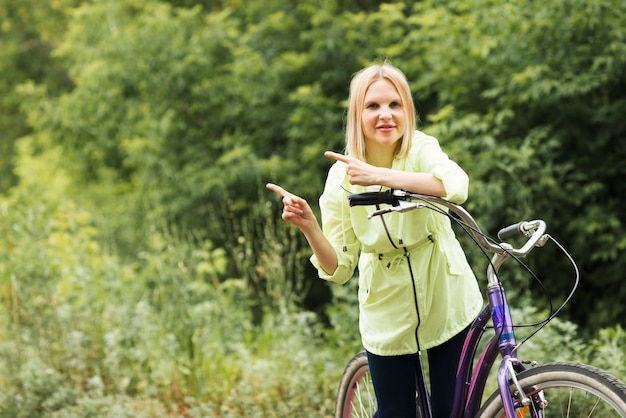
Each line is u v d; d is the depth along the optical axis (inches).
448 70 313.6
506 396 91.1
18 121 647.1
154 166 383.6
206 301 228.7
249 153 370.3
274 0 420.2
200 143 396.8
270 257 252.8
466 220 95.5
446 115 296.8
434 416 108.3
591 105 299.7
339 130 365.7
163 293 221.6
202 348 208.2
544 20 280.1
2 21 644.7
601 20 272.7
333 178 109.1
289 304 229.1
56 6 643.5
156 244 232.5
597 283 295.0
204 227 374.6
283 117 388.2
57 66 643.5
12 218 246.8
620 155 304.2
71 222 270.1
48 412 182.9
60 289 227.6
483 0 297.9
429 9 330.3
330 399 179.9
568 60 287.3
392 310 105.6
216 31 389.1
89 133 435.5
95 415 177.5
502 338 96.1
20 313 211.8
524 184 290.7
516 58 291.6
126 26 421.1
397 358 107.4
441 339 105.0
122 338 209.8
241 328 236.7
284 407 176.9
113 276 248.1
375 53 369.4
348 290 223.3
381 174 94.1
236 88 380.5
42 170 463.8
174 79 385.7
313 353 201.9
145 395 194.1
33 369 195.3
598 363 171.2
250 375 194.9
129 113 400.2
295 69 385.4
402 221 102.0
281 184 364.5
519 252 92.7
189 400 189.8
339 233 109.0
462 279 106.3
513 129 307.0
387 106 102.1
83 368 204.7
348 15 369.4
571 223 291.7
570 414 135.6
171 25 392.2
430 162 98.3
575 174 294.8
